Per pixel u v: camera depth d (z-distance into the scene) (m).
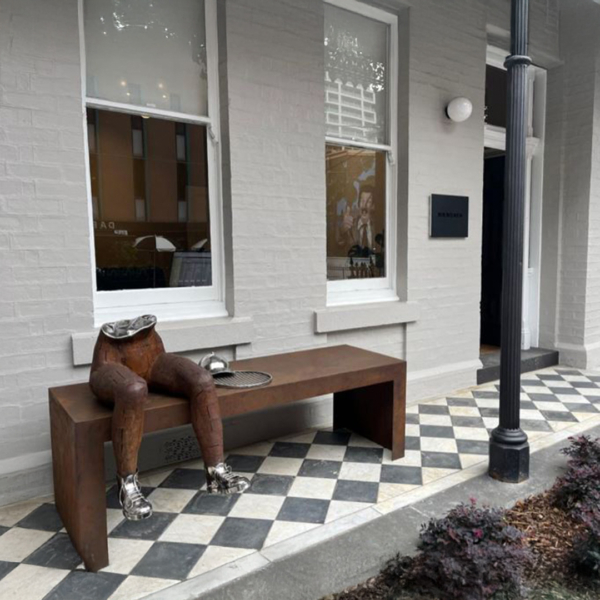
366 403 3.34
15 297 2.52
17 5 2.42
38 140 2.51
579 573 2.00
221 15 3.08
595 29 5.00
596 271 5.40
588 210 5.20
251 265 3.26
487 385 4.66
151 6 2.99
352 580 1.95
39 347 2.60
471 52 4.34
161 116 3.04
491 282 5.94
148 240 3.09
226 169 3.15
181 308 3.18
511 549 1.88
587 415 3.82
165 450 2.99
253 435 3.33
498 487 2.66
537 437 3.36
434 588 1.86
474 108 4.41
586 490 2.42
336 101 3.83
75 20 2.57
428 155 4.13
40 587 1.91
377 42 4.03
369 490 2.65
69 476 2.09
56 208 2.59
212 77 3.15
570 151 5.29
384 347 4.05
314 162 3.50
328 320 3.60
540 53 5.04
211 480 2.16
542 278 5.59
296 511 2.45
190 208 3.23
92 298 2.74
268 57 3.22
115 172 2.94
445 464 2.97
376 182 4.14
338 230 3.93
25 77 2.46
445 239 4.34
